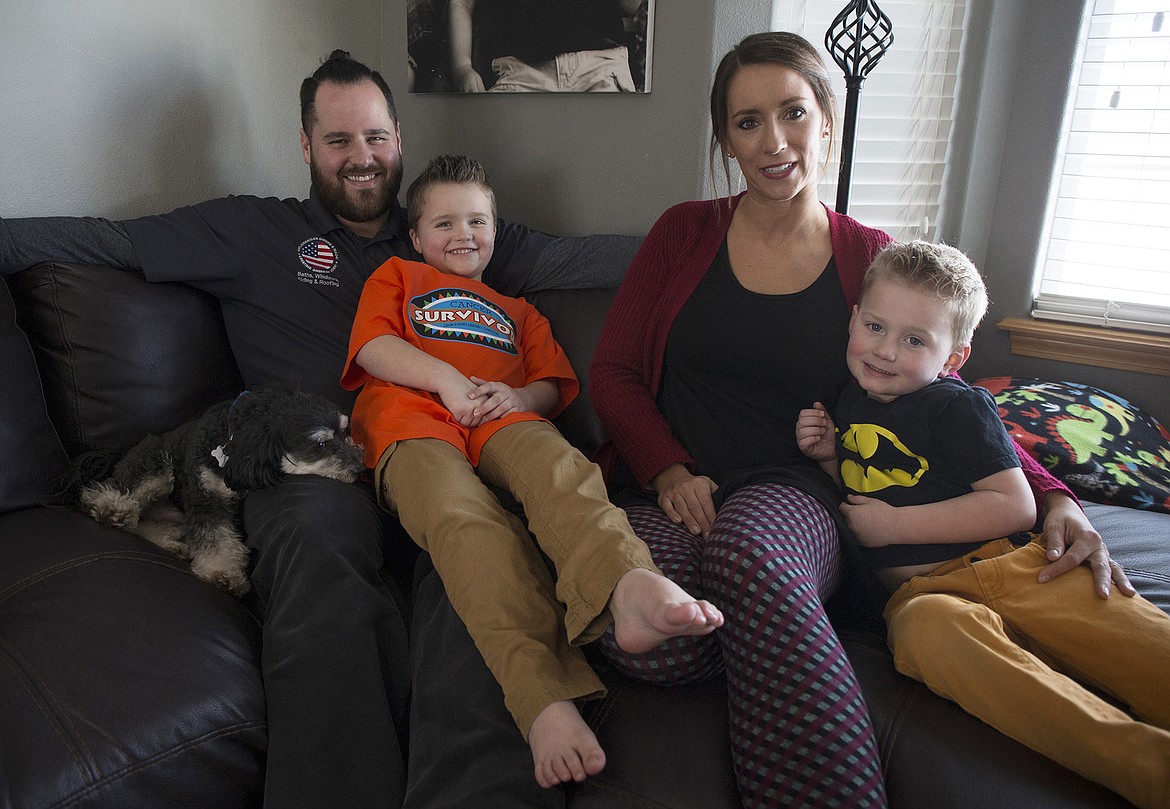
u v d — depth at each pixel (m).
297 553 1.38
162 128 2.03
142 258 1.79
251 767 1.27
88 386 1.71
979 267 2.26
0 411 1.54
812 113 1.45
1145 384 2.07
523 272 2.06
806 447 1.48
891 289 1.36
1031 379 2.11
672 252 1.67
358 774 1.26
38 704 1.14
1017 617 1.24
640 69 2.10
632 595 1.16
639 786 1.13
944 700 1.22
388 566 1.64
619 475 1.82
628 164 2.20
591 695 1.22
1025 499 1.32
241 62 2.17
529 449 1.50
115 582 1.36
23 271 1.73
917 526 1.34
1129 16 1.99
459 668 1.30
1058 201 2.15
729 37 2.03
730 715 1.17
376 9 2.44
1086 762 1.06
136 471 1.59
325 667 1.30
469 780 1.17
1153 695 1.15
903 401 1.40
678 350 1.61
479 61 2.27
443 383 1.63
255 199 1.98
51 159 1.85
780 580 1.14
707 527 1.43
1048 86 2.08
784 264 1.56
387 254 2.01
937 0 2.11
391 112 1.98
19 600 1.30
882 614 1.41
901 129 2.21
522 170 2.33
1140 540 1.56
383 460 1.55
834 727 1.07
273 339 1.89
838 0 2.13
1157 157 2.00
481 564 1.30
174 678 1.23
